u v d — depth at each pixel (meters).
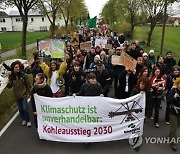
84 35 25.34
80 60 10.78
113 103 6.47
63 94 8.73
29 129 7.75
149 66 9.70
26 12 19.89
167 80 7.91
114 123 6.58
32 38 49.31
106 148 6.58
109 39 21.53
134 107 6.59
